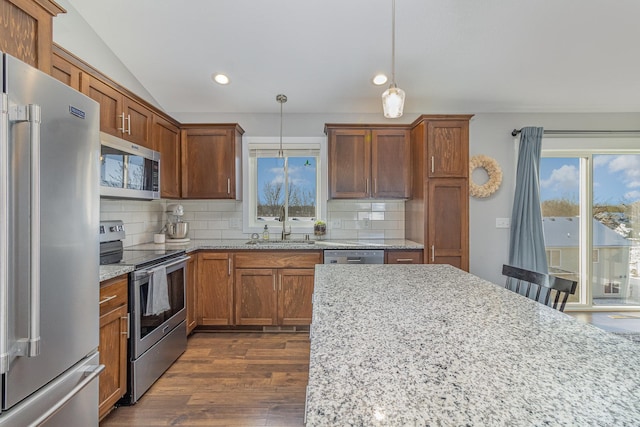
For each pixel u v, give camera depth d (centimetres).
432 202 294
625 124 347
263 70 287
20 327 100
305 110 353
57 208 116
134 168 234
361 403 54
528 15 225
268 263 297
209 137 322
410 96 325
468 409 53
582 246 361
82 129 129
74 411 130
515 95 322
